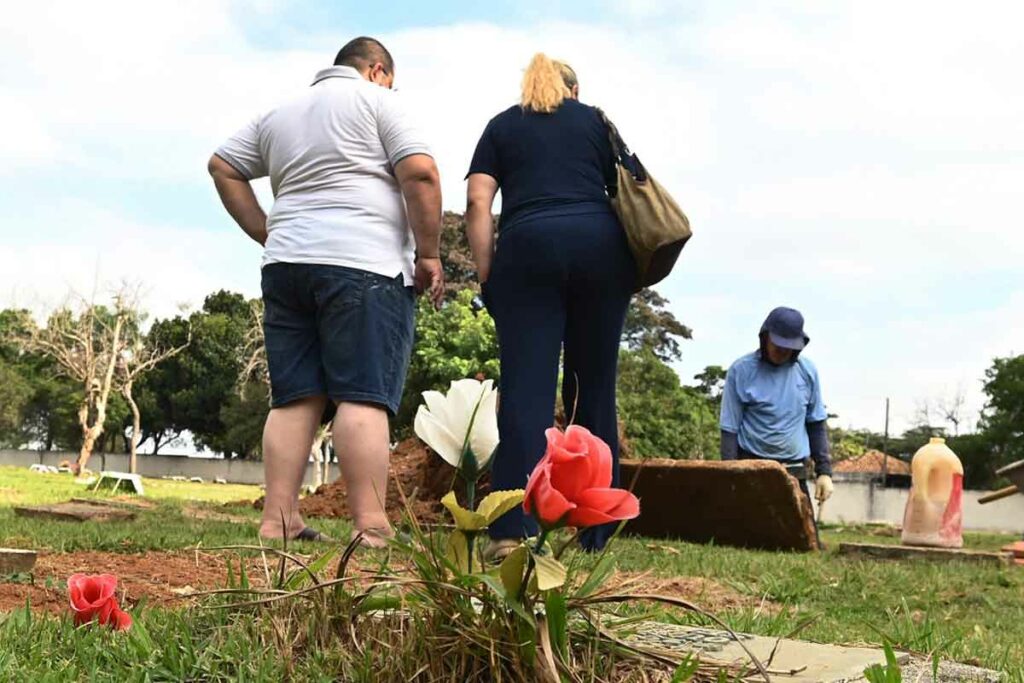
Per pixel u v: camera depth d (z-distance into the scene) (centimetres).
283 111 494
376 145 483
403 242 491
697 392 5647
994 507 4253
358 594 196
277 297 490
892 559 793
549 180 460
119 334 5312
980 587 574
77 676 180
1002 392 5106
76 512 692
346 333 471
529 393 446
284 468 493
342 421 467
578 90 498
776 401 847
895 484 4156
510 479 436
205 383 6222
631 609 281
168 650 185
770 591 468
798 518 784
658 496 827
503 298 459
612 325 467
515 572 155
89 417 6131
